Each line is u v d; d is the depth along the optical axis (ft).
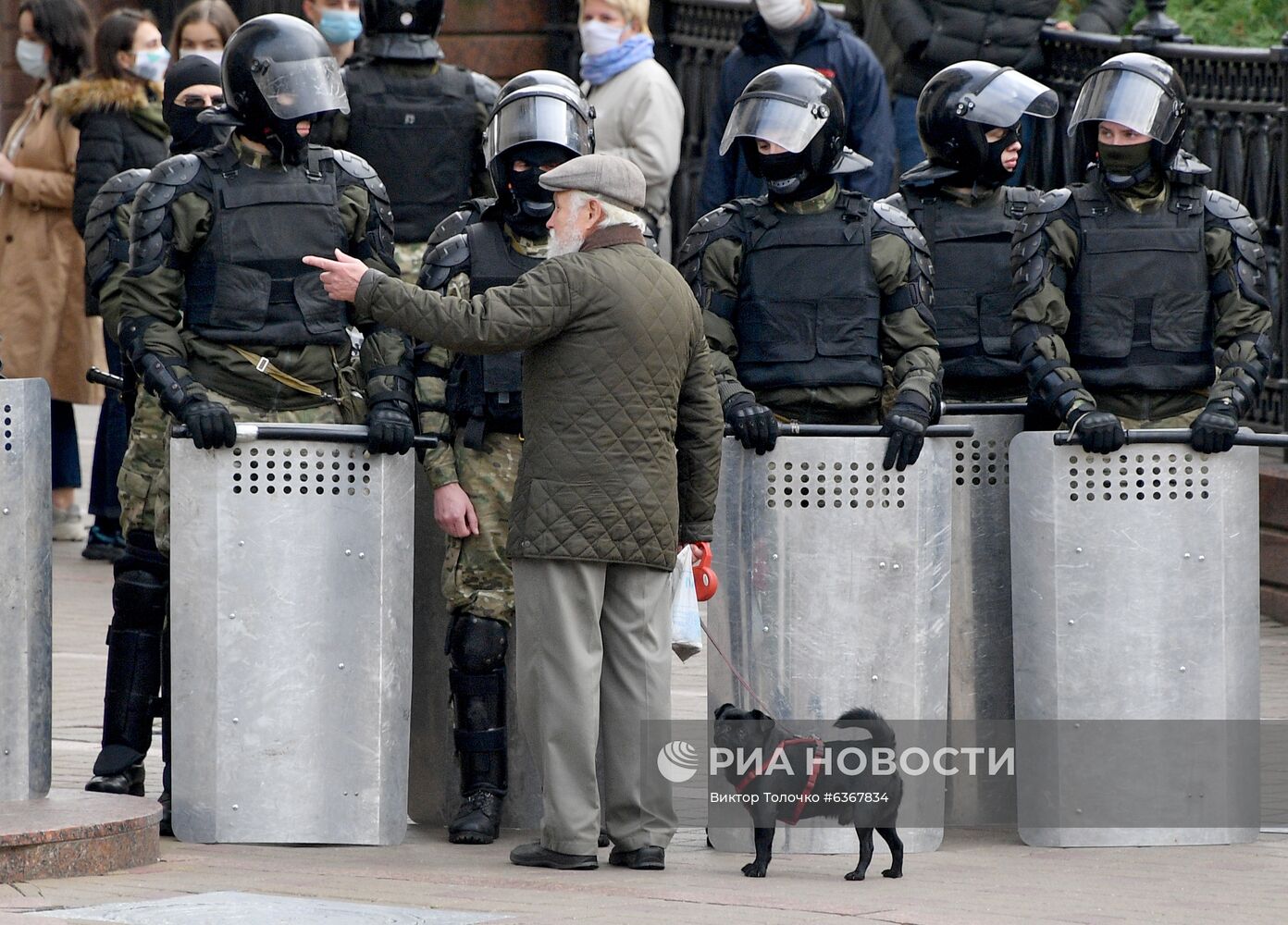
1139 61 76.54
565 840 70.49
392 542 73.92
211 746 73.41
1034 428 79.41
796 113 74.18
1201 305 77.41
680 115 123.65
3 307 134.62
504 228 75.72
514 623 76.02
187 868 69.51
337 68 74.95
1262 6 165.99
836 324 75.36
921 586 74.54
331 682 73.82
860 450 74.02
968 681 80.59
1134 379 77.25
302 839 73.82
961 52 125.59
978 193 81.97
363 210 76.07
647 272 69.67
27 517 71.92
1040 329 77.25
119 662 78.07
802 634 74.28
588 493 68.95
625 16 122.42
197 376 74.43
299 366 74.49
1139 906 65.62
